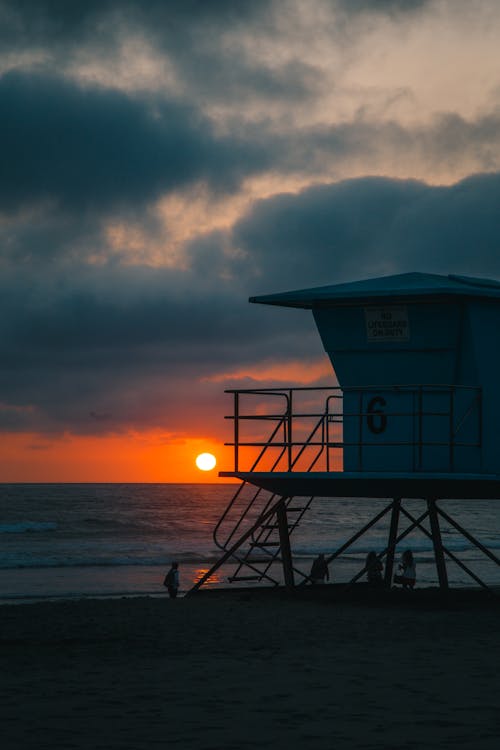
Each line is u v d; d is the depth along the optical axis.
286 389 20.17
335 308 19.69
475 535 92.00
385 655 14.11
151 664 13.23
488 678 12.21
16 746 8.57
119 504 132.12
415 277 19.88
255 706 10.42
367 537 85.50
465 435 18.62
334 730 9.26
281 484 21.39
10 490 191.12
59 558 58.28
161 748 8.52
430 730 9.26
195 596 22.84
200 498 159.00
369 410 19.38
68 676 12.29
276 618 18.22
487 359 18.77
